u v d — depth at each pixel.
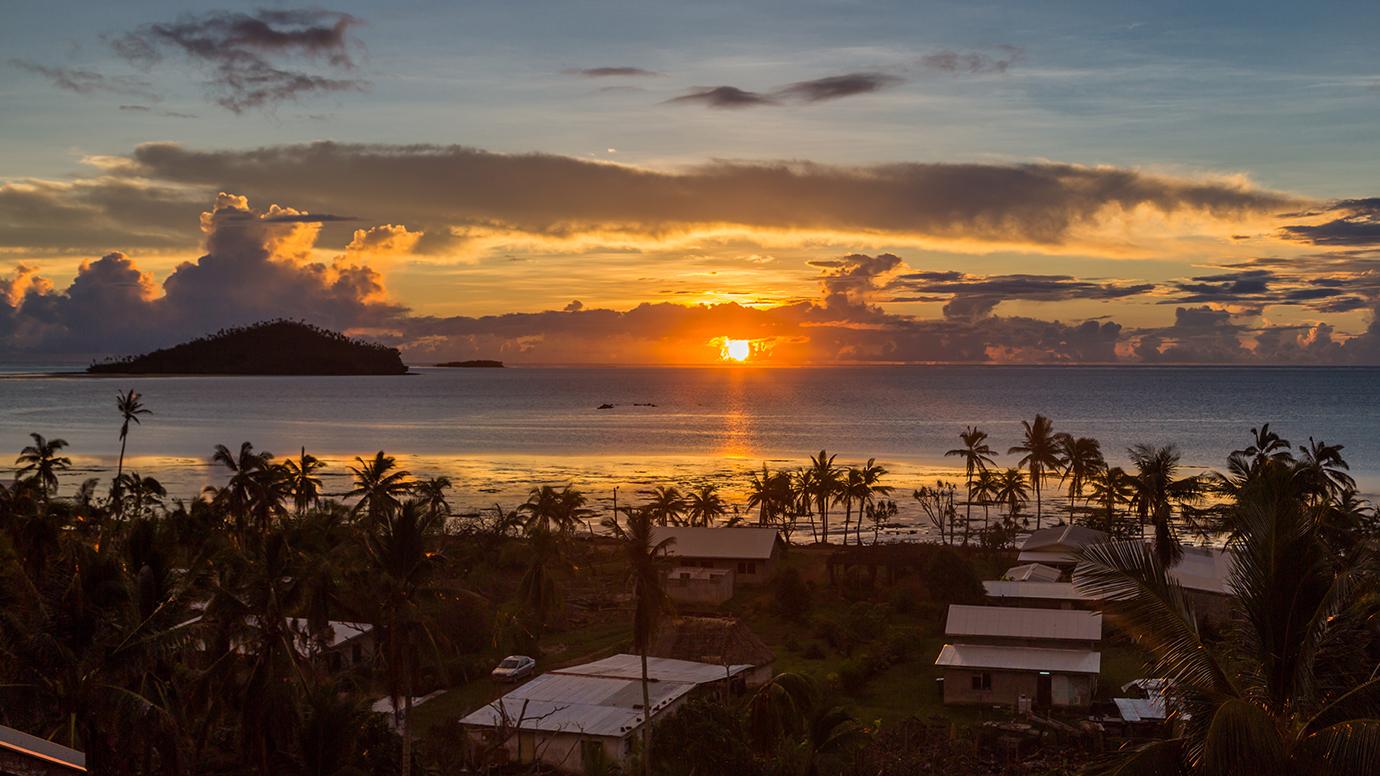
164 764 44.28
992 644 67.25
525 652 75.50
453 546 103.75
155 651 42.06
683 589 94.56
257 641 48.88
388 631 49.16
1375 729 18.81
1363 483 186.25
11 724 40.22
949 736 55.75
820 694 60.09
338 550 68.31
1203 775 20.55
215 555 52.44
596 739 52.19
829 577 100.75
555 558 107.12
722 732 48.78
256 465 100.50
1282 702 21.80
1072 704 62.69
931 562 90.38
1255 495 23.44
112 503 111.69
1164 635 22.05
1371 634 26.19
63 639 41.69
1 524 61.66
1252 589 22.62
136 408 156.50
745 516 158.50
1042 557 98.69
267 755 46.97
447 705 64.31
